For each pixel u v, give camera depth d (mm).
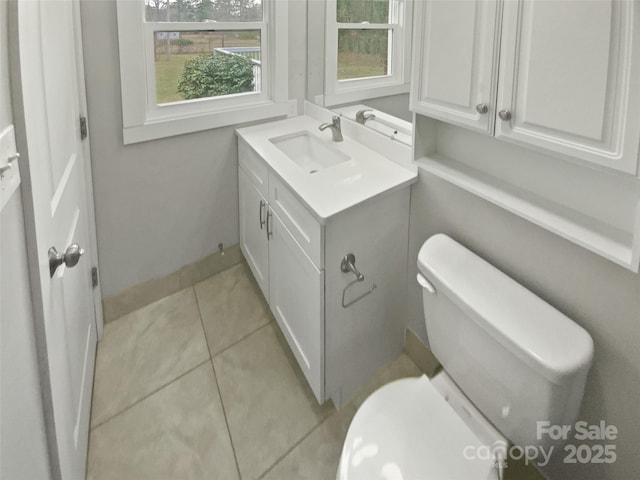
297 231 1611
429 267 1315
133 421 1680
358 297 1633
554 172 1170
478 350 1184
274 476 1491
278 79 2406
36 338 946
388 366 1893
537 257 1243
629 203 1016
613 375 1112
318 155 2168
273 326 2189
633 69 804
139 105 2029
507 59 1041
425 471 1048
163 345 2061
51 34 1231
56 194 1205
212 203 2438
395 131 1768
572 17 885
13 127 814
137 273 2283
